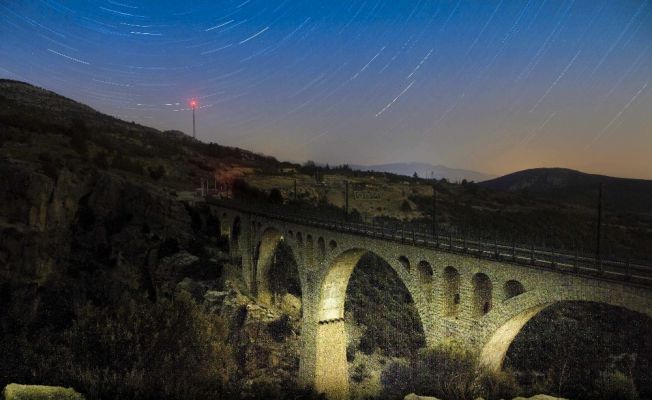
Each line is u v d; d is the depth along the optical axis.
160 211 74.88
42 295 58.53
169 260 67.19
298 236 49.84
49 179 65.19
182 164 124.31
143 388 26.77
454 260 28.58
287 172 145.88
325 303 45.00
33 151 76.94
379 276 72.12
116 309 44.34
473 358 26.67
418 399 20.20
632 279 20.39
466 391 24.84
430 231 36.88
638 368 36.62
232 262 69.81
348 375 50.66
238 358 50.22
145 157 117.19
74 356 33.22
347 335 59.25
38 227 61.84
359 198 117.88
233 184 110.62
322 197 117.44
